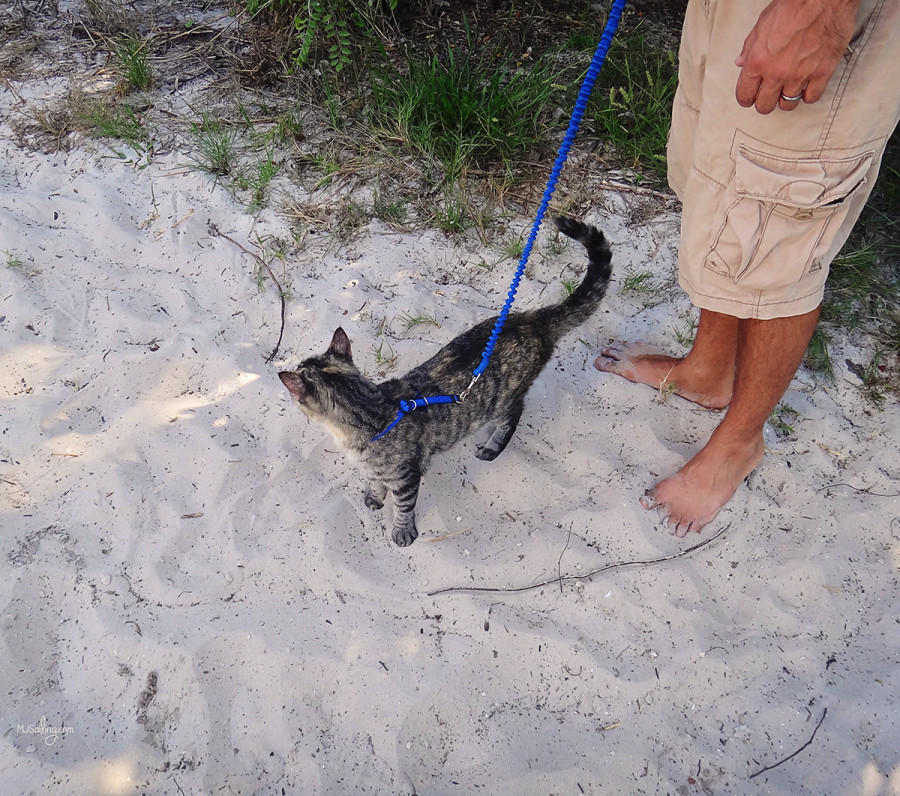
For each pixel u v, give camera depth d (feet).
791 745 3.83
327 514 4.51
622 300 5.53
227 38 7.09
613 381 5.11
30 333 5.25
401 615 4.19
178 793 3.69
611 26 3.59
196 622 4.11
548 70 6.70
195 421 4.84
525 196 6.04
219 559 4.35
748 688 3.99
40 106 6.59
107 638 4.05
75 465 4.66
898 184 5.91
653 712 3.93
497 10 7.25
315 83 6.71
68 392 4.97
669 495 4.54
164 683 3.95
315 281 5.58
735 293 3.83
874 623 4.17
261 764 3.77
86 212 5.89
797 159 3.42
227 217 5.91
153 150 6.29
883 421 4.93
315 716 3.88
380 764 3.76
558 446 4.88
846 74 3.21
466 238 5.83
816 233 3.55
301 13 6.65
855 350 5.24
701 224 3.82
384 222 5.90
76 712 3.90
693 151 3.78
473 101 6.12
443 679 3.97
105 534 4.42
